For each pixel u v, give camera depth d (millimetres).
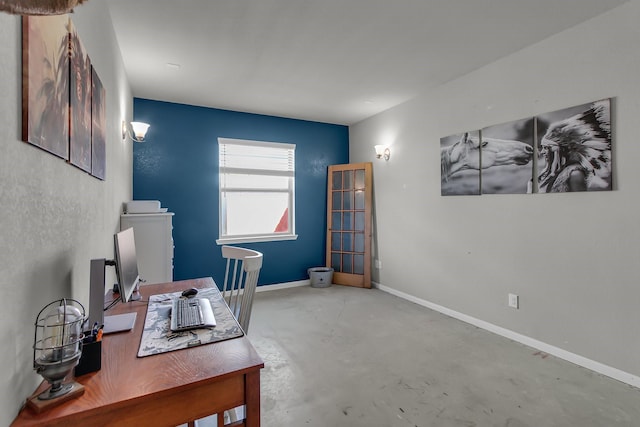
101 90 1905
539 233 2672
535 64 2672
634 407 1922
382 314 3596
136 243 2793
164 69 3160
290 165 4973
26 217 913
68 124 1264
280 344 2820
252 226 4824
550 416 1853
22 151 889
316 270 4887
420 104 3908
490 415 1866
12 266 830
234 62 3023
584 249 2387
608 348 2266
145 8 2195
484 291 3148
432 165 3748
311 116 4816
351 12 2266
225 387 1050
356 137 5172
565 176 2467
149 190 4020
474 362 2484
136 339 1296
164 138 4098
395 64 3078
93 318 1312
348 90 3764
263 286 4691
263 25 2422
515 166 2826
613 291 2236
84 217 1546
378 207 4699
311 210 5070
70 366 910
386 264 4562
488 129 3064
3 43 786
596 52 2283
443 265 3619
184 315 1511
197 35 2553
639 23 2072
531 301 2742
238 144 4543
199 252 4309
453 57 2928
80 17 1488
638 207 2107
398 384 2188
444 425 1784
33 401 866
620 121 2172
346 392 2096
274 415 1870
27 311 917
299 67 3141
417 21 2369
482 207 3150
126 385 965
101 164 1909
